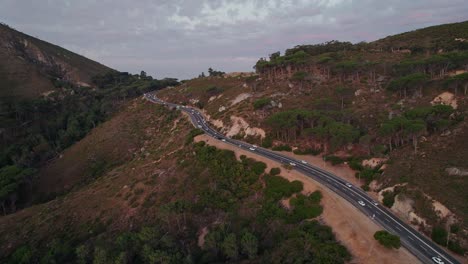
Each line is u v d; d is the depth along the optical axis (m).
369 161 76.62
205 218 69.62
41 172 119.06
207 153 90.38
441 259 45.34
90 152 129.62
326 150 87.69
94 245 65.06
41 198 104.81
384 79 118.06
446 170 58.31
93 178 114.38
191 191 78.06
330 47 174.00
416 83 94.81
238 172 79.19
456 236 47.41
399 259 45.59
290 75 141.12
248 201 70.06
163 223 69.75
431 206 53.09
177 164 92.50
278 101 117.00
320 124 90.88
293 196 67.12
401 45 158.50
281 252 51.53
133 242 61.62
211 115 134.75
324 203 62.03
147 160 107.88
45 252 66.19
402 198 57.22
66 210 81.19
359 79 123.81
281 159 85.12
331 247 47.97
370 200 63.12
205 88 173.75
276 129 96.62
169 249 59.34
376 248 48.12
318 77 131.38
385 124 77.88
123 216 75.31
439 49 134.62
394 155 73.12
